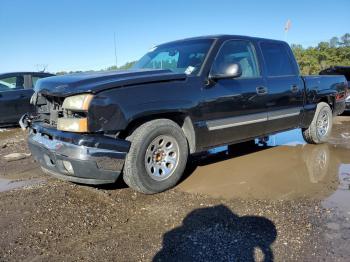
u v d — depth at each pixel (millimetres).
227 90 4801
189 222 3473
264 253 2887
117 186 4477
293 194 4172
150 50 5828
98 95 3707
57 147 3820
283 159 5684
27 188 4570
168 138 4242
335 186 4426
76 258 2896
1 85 9656
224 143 5000
